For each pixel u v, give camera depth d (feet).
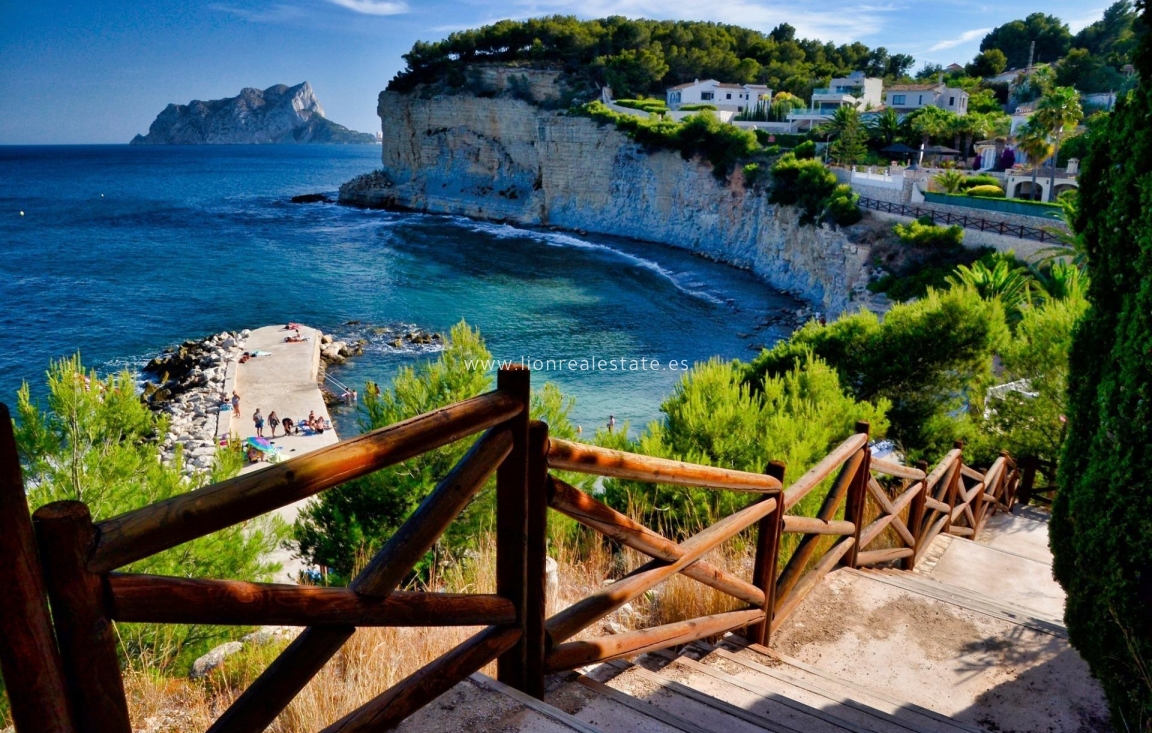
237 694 13.46
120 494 23.53
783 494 13.80
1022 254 116.16
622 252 209.87
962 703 14.28
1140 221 12.77
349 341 137.59
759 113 274.36
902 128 205.87
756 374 48.75
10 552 3.81
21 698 4.04
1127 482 12.59
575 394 107.34
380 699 7.11
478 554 17.69
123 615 4.39
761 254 182.29
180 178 535.60
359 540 25.94
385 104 312.71
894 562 23.49
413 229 253.44
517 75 276.62
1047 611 21.58
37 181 500.33
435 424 6.44
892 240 138.41
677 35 326.44
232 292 171.42
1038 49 363.97
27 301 161.27
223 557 22.24
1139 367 12.44
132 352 130.52
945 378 45.42
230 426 97.45
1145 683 12.35
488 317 150.00
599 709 9.11
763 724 10.07
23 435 23.59
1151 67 13.08
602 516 9.14
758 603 14.12
